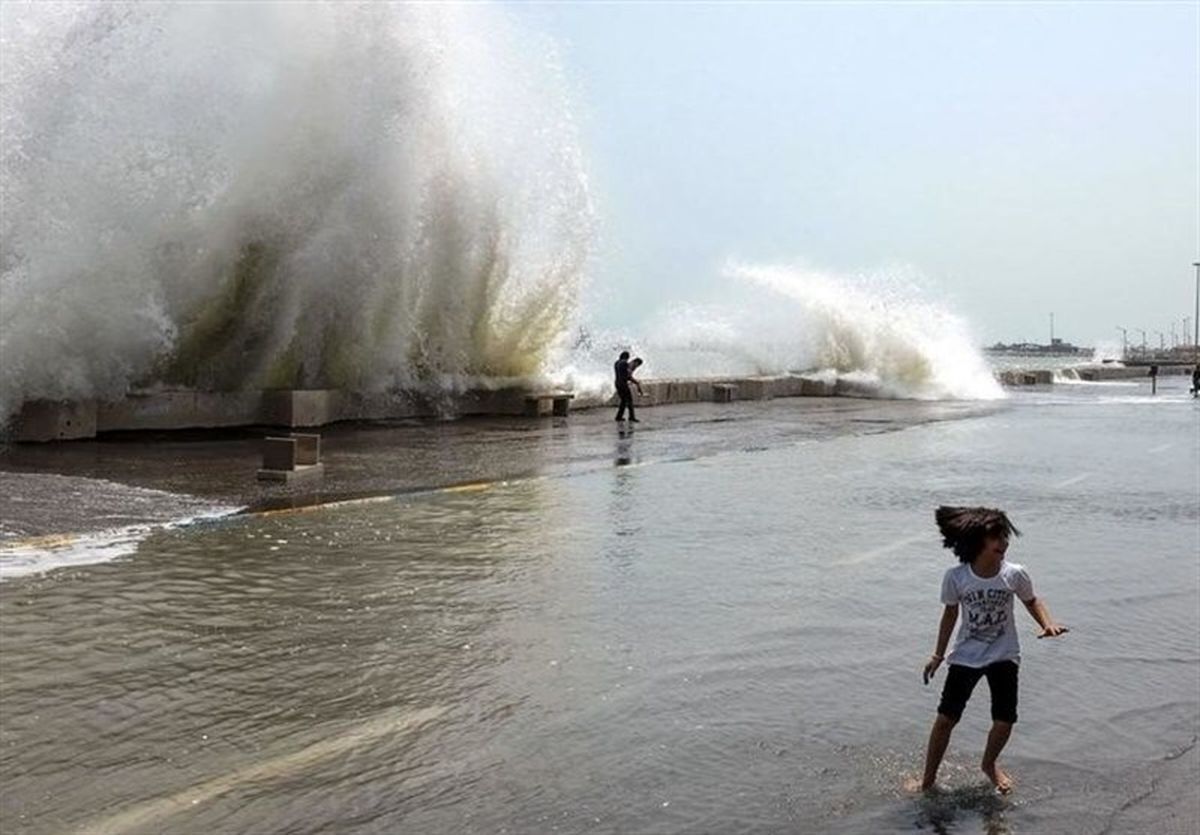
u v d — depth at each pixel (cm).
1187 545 1147
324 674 644
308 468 1426
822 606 843
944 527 542
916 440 2362
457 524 1145
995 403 4066
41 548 959
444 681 639
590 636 741
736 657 704
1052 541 1166
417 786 493
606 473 1620
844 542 1115
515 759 527
